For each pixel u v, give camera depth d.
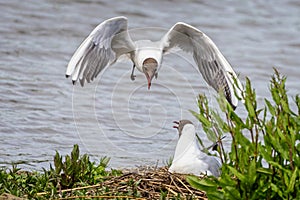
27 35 24.81
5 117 17.28
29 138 15.96
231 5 30.27
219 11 29.55
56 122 17.20
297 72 23.88
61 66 22.14
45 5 27.59
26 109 18.08
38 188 11.12
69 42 24.67
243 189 9.62
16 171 12.16
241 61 24.58
